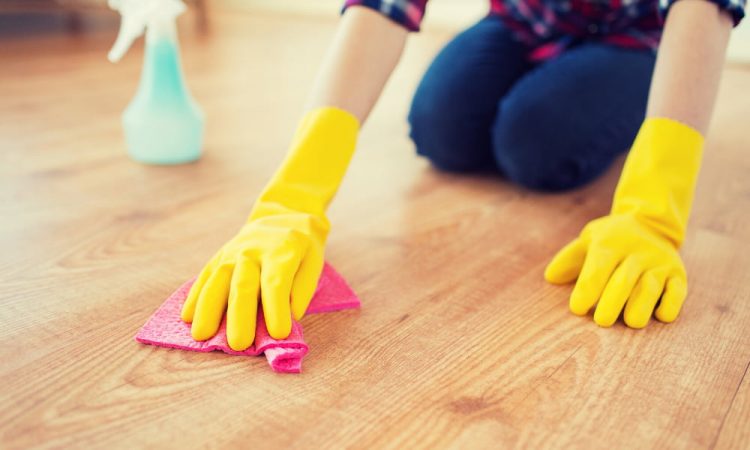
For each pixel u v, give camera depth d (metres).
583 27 1.22
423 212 1.07
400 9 0.85
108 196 1.06
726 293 0.85
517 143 1.13
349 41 0.85
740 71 2.55
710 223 1.08
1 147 1.25
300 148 0.81
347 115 0.83
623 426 0.60
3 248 0.87
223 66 2.15
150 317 0.72
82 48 2.37
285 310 0.67
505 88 1.24
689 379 0.68
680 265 0.81
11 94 1.65
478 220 1.04
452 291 0.83
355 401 0.62
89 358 0.66
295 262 0.71
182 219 0.99
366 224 1.01
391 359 0.68
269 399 0.61
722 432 0.60
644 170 0.83
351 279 0.84
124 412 0.59
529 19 1.25
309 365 0.67
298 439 0.57
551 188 1.18
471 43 1.25
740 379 0.68
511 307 0.79
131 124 1.20
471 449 0.57
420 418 0.60
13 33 2.62
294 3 3.78
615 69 1.15
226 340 0.68
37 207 1.00
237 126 1.48
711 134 1.62
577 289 0.78
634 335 0.75
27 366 0.64
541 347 0.72
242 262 0.70
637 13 1.17
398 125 1.58
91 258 0.86
